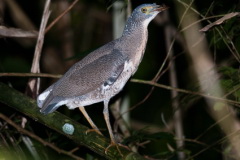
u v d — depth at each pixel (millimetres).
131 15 10430
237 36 10664
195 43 10102
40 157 10438
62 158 10578
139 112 16641
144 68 16547
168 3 13547
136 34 10305
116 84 9922
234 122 10438
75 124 8672
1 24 10758
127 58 10039
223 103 9602
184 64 16125
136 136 10055
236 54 10906
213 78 10250
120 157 8102
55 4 16531
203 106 15125
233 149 10555
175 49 15930
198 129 15180
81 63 10055
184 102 11031
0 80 11812
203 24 11680
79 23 17406
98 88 9766
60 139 10766
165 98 16578
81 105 9883
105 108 9883
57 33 16859
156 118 16469
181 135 12805
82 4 17266
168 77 16484
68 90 9648
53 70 16812
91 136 8547
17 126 7684
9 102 9078
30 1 17359
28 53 16047
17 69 15711
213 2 10039
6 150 8766
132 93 16625
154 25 16609
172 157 10523
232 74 9891
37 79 10609
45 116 8820
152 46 16609
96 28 17781
